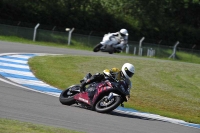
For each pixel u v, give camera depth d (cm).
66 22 15925
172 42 18375
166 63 9688
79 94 3862
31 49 9056
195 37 19175
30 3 15425
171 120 4144
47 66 6744
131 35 17500
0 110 3105
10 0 14700
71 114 3409
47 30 13612
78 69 6919
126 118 3659
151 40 17688
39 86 5116
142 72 7631
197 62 15862
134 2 18375
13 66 6334
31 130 2409
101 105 3734
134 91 5756
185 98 5844
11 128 2381
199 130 3738
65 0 16488
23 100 3794
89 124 3061
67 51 10100
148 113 4409
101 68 7356
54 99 4231
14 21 14288
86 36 14550
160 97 5619
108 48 7688
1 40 10694
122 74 3759
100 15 16888
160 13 18800
